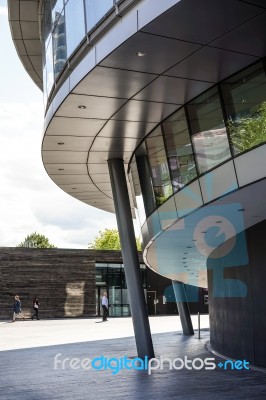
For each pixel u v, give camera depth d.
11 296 38.66
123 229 14.56
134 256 14.29
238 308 13.55
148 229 15.77
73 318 38.81
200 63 9.33
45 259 40.19
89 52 9.60
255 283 12.52
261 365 12.02
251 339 12.59
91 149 14.15
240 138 9.80
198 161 11.30
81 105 11.03
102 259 42.53
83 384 9.92
